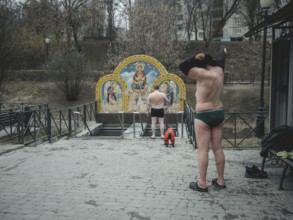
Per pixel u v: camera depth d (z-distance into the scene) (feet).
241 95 96.48
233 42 147.64
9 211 14.82
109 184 18.61
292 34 21.31
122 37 110.42
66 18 118.01
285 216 14.01
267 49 90.33
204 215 14.20
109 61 106.83
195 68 17.33
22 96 96.22
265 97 92.79
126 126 48.88
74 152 27.71
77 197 16.55
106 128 48.29
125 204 15.56
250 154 25.55
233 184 18.31
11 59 65.05
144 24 100.22
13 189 17.88
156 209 14.92
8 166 23.04
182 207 15.11
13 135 37.17
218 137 17.49
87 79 100.17
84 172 21.21
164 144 30.78
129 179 19.53
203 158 17.16
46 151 28.32
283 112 23.99
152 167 22.27
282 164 22.35
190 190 17.44
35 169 22.12
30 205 15.52
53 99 95.40
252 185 18.08
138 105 51.13
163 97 35.06
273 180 18.94
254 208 14.90
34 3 116.06
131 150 28.22
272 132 19.62
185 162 23.59
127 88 51.03
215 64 17.66
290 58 22.26
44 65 102.37
